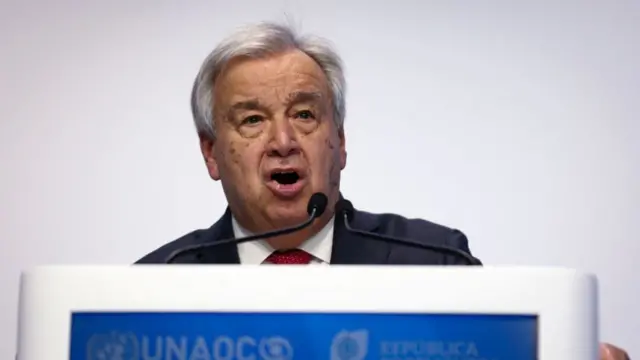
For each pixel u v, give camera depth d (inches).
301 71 147.9
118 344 67.2
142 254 183.6
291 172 148.5
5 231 185.3
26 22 194.5
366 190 181.3
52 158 187.5
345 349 66.0
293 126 147.9
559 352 65.7
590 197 179.5
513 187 180.5
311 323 66.3
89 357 67.3
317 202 94.4
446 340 66.0
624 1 184.1
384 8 187.5
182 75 189.6
